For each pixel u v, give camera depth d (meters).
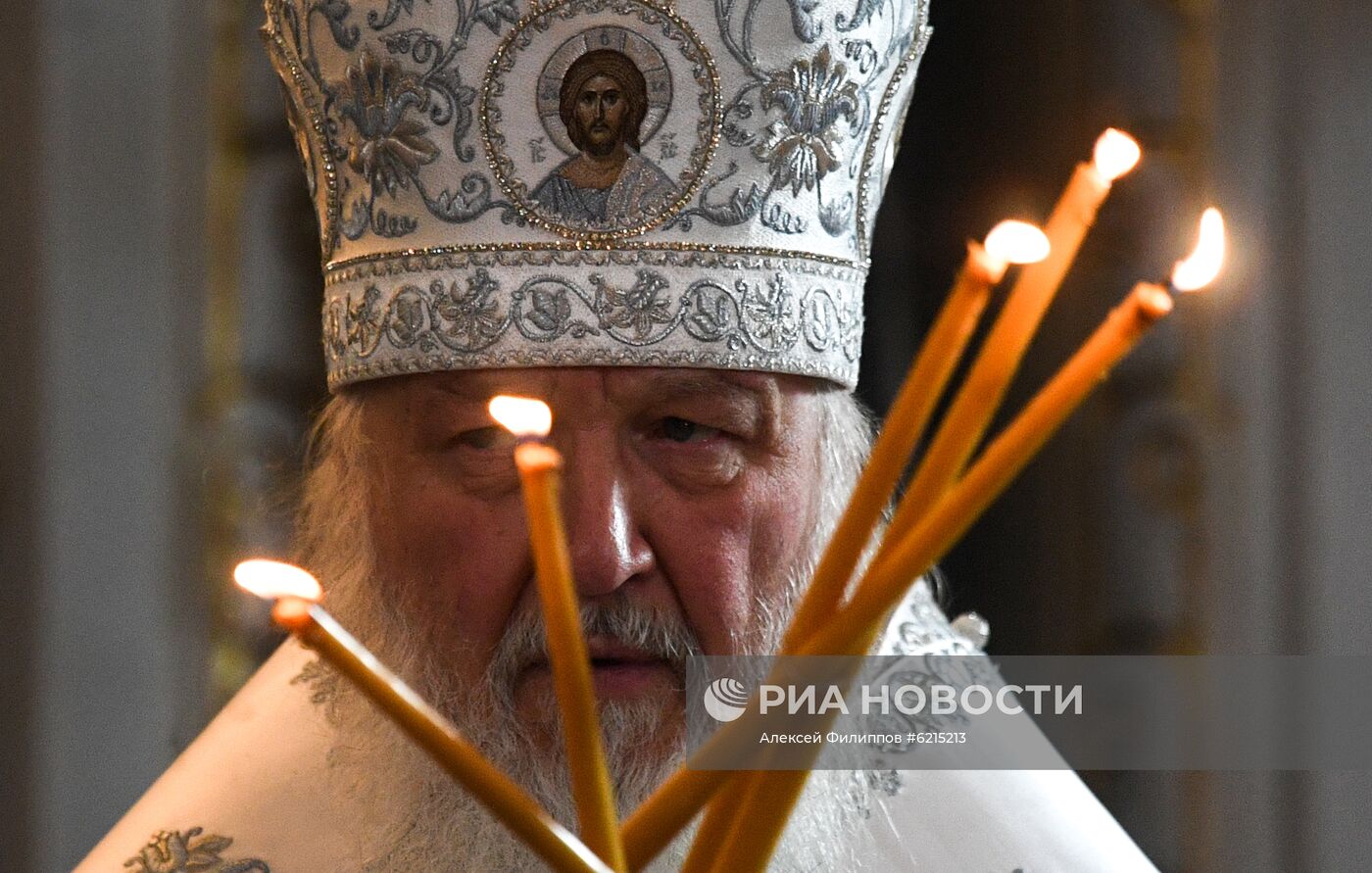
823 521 4.49
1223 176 9.10
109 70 8.63
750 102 4.20
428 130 4.20
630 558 4.02
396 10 4.20
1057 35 9.72
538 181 4.14
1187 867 8.95
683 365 4.11
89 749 8.41
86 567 8.47
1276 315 8.98
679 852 4.26
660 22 4.13
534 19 4.14
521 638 4.14
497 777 1.99
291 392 9.08
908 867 4.61
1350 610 8.84
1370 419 8.85
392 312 4.27
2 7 8.46
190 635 8.66
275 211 9.06
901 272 10.39
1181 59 9.29
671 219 4.15
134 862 4.62
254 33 8.98
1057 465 9.73
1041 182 9.91
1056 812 4.84
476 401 4.16
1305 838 8.80
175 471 8.72
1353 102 8.88
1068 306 9.89
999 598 9.97
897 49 4.60
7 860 8.27
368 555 4.55
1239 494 9.05
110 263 8.62
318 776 4.72
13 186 8.44
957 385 10.37
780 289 4.25
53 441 8.43
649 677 4.09
